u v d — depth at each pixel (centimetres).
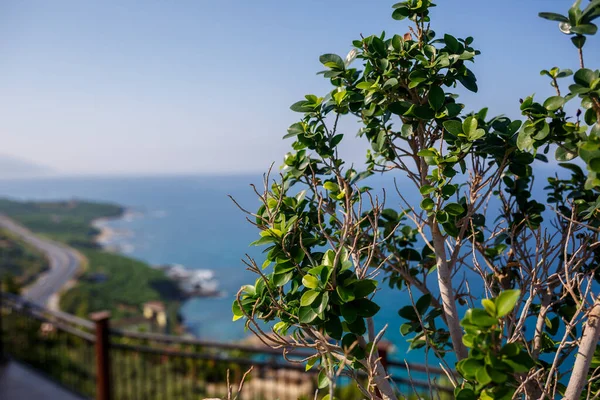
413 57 110
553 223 124
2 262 6700
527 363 70
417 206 118
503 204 127
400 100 115
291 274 103
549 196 129
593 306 87
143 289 6031
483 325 71
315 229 121
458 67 110
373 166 126
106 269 6912
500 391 75
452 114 105
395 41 113
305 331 104
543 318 112
